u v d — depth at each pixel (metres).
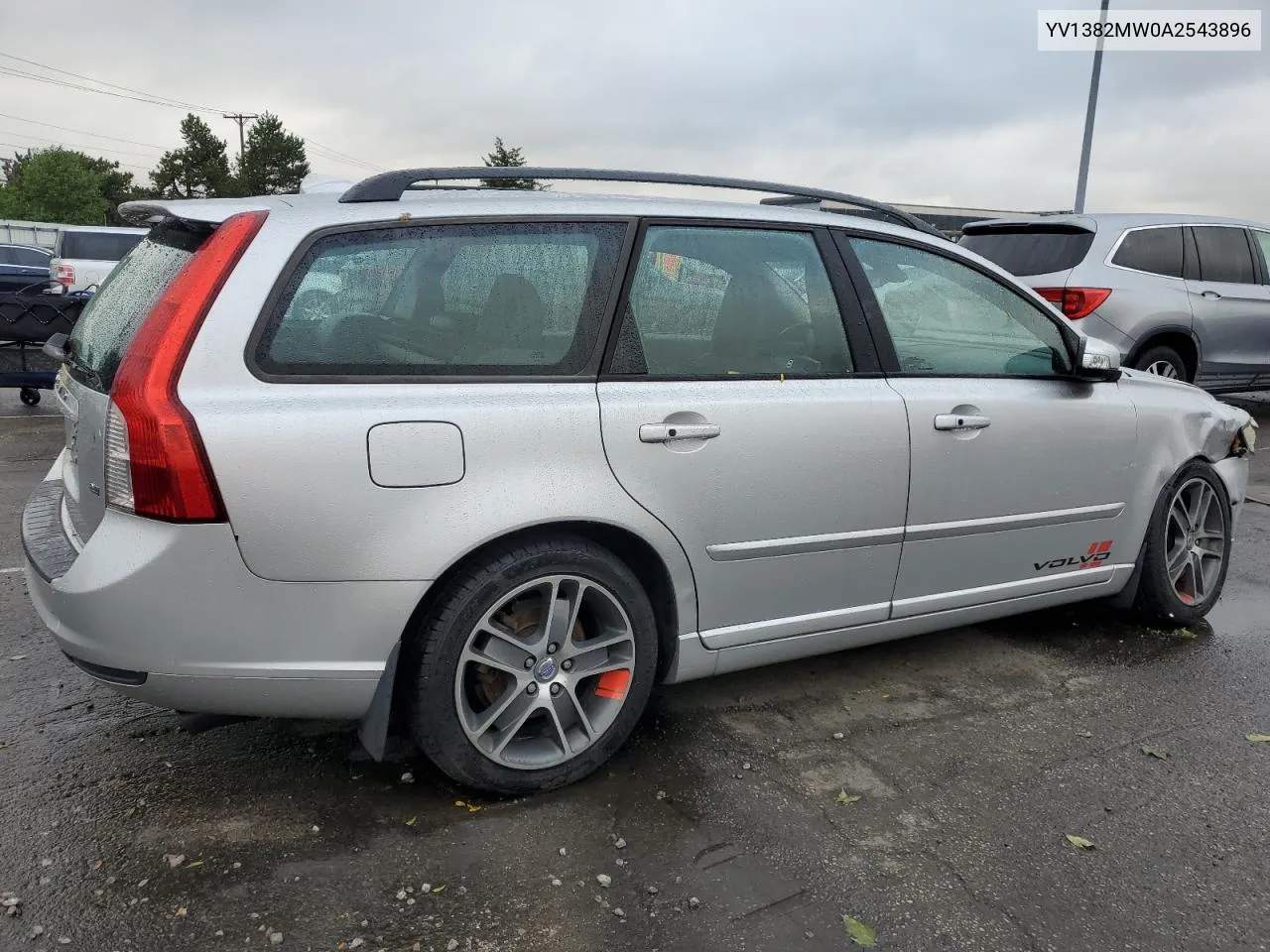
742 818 2.81
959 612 3.71
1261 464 8.36
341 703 2.63
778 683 3.74
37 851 2.56
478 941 2.28
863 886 2.52
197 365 2.43
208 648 2.49
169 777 2.93
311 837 2.65
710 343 3.09
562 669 2.89
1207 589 4.49
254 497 2.43
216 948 2.23
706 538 3.03
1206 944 2.35
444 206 2.80
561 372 2.82
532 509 2.69
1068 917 2.43
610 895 2.45
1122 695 3.72
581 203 2.98
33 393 10.77
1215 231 8.92
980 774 3.10
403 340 2.66
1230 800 2.99
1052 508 3.82
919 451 3.39
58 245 16.52
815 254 3.34
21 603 4.36
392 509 2.55
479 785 2.79
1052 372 3.86
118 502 2.48
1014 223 8.71
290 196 2.86
